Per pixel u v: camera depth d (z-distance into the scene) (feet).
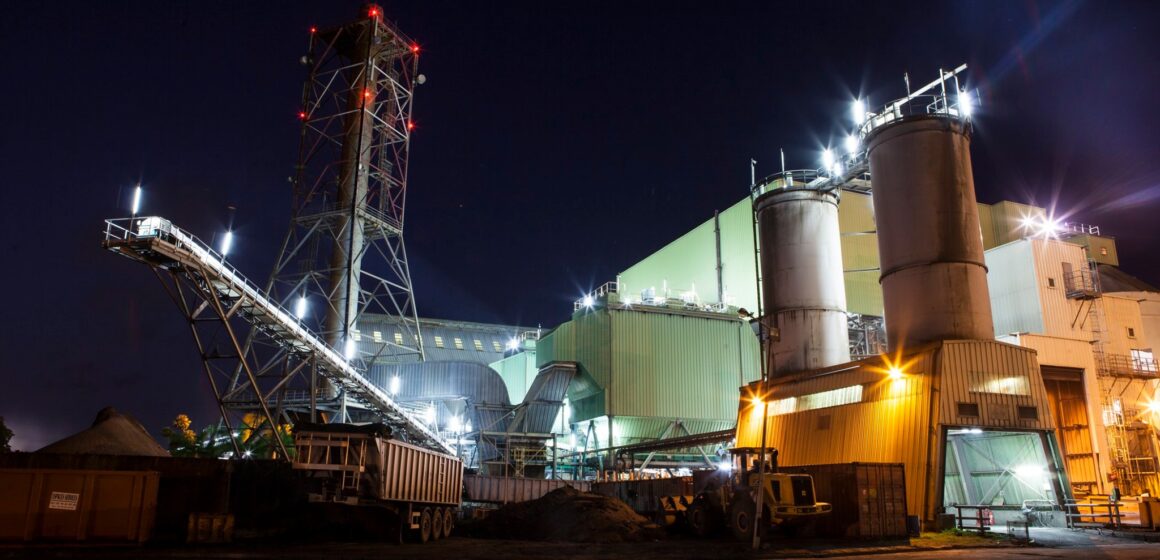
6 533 76.18
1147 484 165.37
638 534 100.89
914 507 117.29
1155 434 169.78
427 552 80.74
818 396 149.79
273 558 71.26
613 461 212.64
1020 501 134.92
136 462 100.17
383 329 324.19
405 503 94.99
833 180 168.86
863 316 220.84
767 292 174.81
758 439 164.25
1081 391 160.56
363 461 87.86
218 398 138.21
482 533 112.68
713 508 104.32
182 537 90.53
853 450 134.62
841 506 101.60
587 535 99.76
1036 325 175.52
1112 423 169.37
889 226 140.87
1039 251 180.34
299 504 101.81
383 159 240.53
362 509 95.09
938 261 133.49
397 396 237.04
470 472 212.64
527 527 109.70
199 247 130.11
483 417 233.76
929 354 124.57
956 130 139.95
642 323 227.61
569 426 237.66
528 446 225.97
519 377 305.73
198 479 102.32
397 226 236.63
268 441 176.65
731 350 235.61
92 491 80.48
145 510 82.79
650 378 223.10
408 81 250.57
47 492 78.64
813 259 169.48
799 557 79.20
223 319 133.80
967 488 145.79
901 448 123.24
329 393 192.34
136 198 123.54
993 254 190.08
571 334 243.81
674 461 225.97
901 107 154.20
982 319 132.05
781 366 167.02
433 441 208.74
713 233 266.77
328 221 221.87
